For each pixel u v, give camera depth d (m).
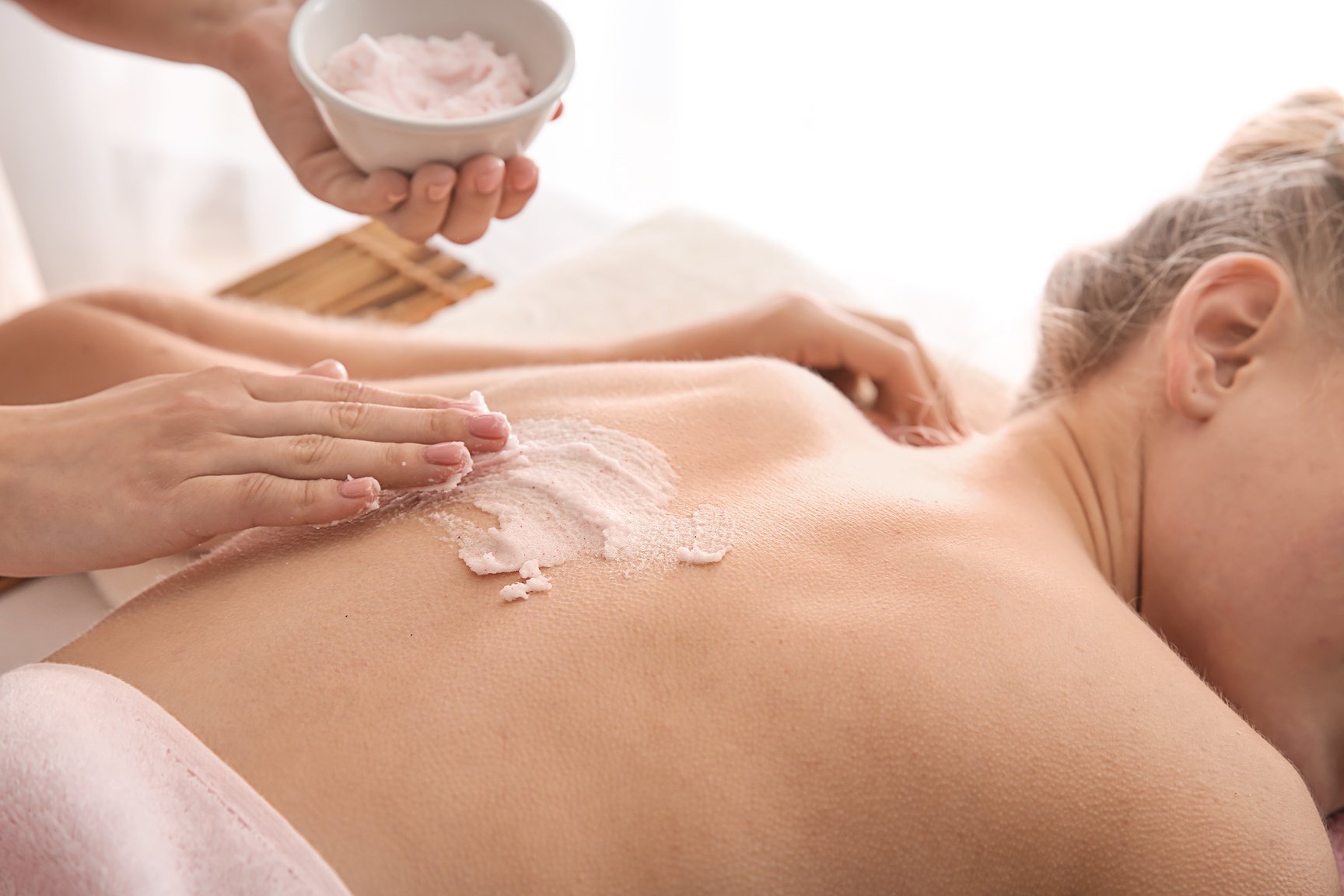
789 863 0.59
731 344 1.12
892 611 0.65
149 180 2.34
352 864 0.55
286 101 0.96
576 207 2.43
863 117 2.09
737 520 0.69
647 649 0.62
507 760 0.58
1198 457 0.77
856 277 2.16
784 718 0.61
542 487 0.70
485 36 0.86
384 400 0.73
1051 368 0.89
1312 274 0.77
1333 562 0.72
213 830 0.53
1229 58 1.67
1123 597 0.81
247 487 0.67
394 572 0.66
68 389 0.95
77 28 1.06
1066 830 0.61
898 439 1.09
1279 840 0.61
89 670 0.60
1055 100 1.86
